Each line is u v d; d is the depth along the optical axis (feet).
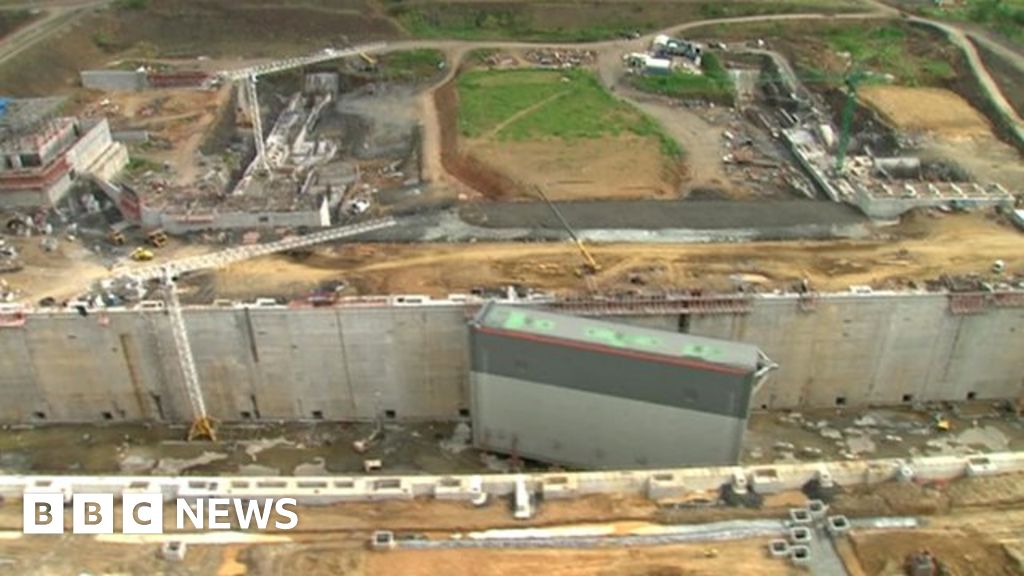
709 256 192.03
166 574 84.33
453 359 173.47
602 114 276.41
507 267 187.62
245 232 203.31
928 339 176.35
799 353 176.55
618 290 177.17
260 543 87.30
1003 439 173.78
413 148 268.21
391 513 90.27
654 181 233.96
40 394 179.83
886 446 171.22
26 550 86.58
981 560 84.17
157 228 203.92
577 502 91.09
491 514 90.07
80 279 184.24
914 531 87.35
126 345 172.65
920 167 240.53
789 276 184.14
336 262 190.90
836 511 89.35
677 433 148.15
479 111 277.44
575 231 202.80
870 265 188.55
